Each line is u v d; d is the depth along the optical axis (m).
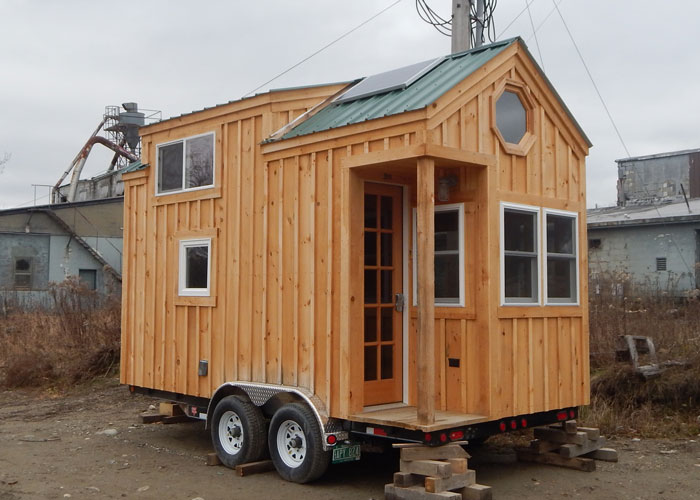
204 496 6.68
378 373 7.40
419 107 6.39
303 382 7.31
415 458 6.23
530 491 6.73
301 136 7.48
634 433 9.03
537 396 7.22
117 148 37.59
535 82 7.61
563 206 7.76
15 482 7.18
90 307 16.31
